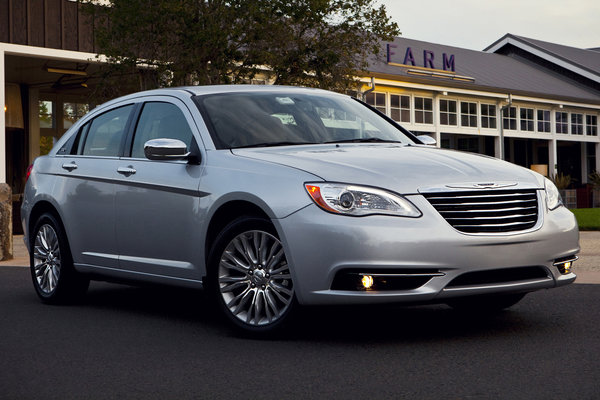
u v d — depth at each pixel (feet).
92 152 25.68
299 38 78.43
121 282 24.47
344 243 17.74
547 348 17.67
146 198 22.59
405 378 15.26
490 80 164.35
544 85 181.47
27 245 28.02
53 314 24.54
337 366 16.47
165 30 74.08
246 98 23.50
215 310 24.89
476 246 17.99
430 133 144.25
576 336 18.98
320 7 76.54
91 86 103.09
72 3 82.43
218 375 15.96
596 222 74.90
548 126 175.52
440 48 180.34
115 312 24.73
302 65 78.74
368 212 17.84
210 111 22.44
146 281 23.08
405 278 17.88
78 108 111.75
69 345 19.47
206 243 20.74
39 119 106.73
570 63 201.46
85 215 25.03
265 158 20.06
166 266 22.07
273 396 14.21
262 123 22.39
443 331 20.13
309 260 18.19
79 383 15.56
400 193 18.10
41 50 80.07
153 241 22.45
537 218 19.20
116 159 24.29
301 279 18.37
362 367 16.30
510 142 196.03
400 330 20.39
